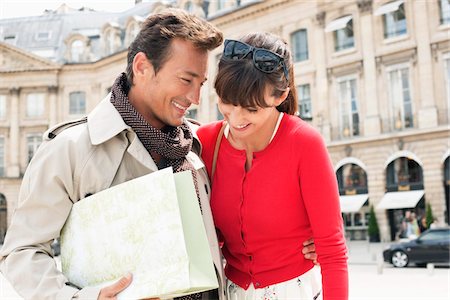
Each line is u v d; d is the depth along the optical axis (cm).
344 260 185
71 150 185
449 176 2397
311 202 186
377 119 2591
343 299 181
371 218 2544
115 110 192
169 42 189
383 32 2620
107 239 169
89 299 161
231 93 172
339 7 2738
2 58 3975
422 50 2495
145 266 161
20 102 3962
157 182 163
